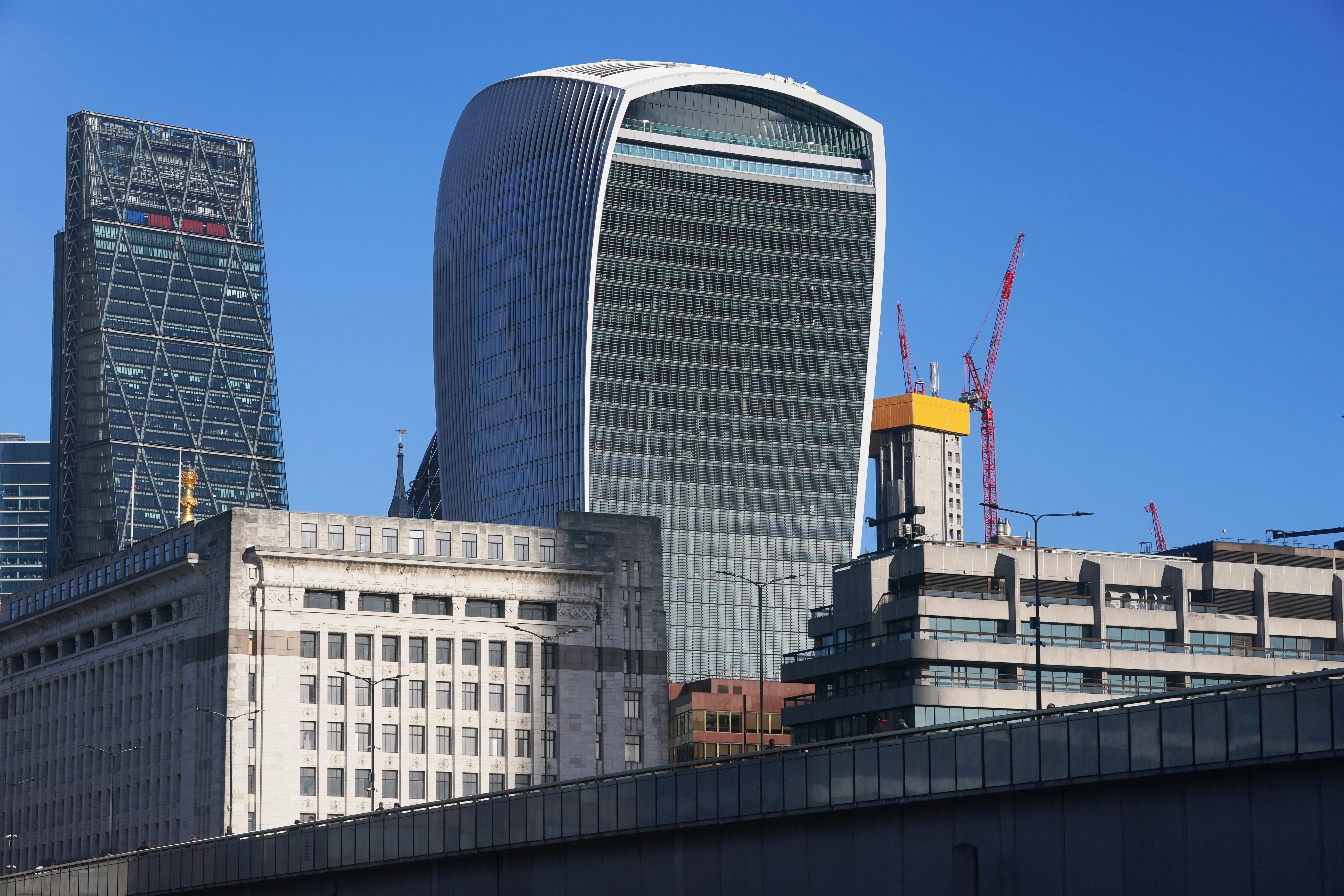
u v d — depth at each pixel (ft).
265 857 460.14
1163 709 270.67
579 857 369.30
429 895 408.26
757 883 330.95
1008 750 290.35
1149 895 272.10
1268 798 259.39
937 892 301.02
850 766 314.76
